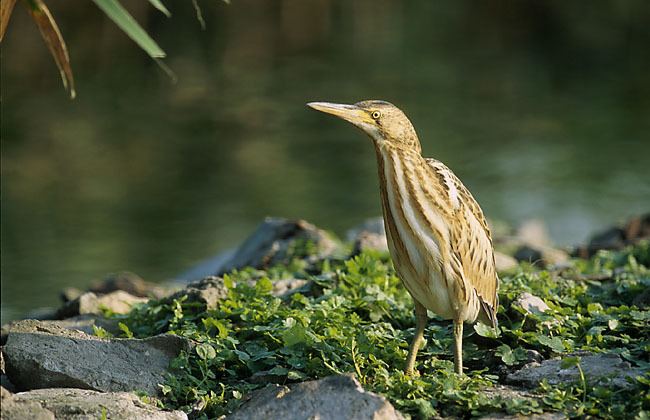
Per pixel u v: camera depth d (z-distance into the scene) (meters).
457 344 6.72
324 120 25.41
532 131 24.11
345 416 5.81
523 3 39.09
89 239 17.12
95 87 28.61
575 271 9.40
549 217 17.98
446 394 6.23
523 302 7.50
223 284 8.39
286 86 28.86
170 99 27.53
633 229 13.39
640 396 6.05
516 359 6.89
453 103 26.97
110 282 12.12
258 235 11.68
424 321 6.86
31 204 19.33
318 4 39.34
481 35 35.88
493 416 6.08
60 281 14.98
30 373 6.83
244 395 6.62
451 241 6.64
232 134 24.27
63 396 6.45
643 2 38.72
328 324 7.28
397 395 6.29
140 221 18.22
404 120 6.67
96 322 8.67
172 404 6.75
